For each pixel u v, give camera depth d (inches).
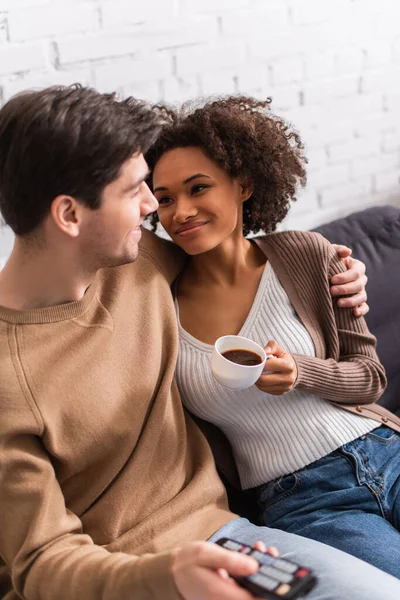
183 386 54.1
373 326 70.7
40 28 67.1
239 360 47.0
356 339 57.6
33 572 42.3
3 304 44.9
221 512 52.2
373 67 92.5
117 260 45.9
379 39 91.7
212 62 79.3
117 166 42.6
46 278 44.9
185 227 52.6
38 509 43.2
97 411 46.0
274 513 55.9
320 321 56.8
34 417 43.4
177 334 52.3
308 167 90.7
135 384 48.3
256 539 49.7
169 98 77.6
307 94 87.7
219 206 52.2
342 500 53.9
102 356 46.9
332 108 90.5
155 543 48.1
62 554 42.3
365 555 50.9
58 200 42.1
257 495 59.4
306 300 56.1
